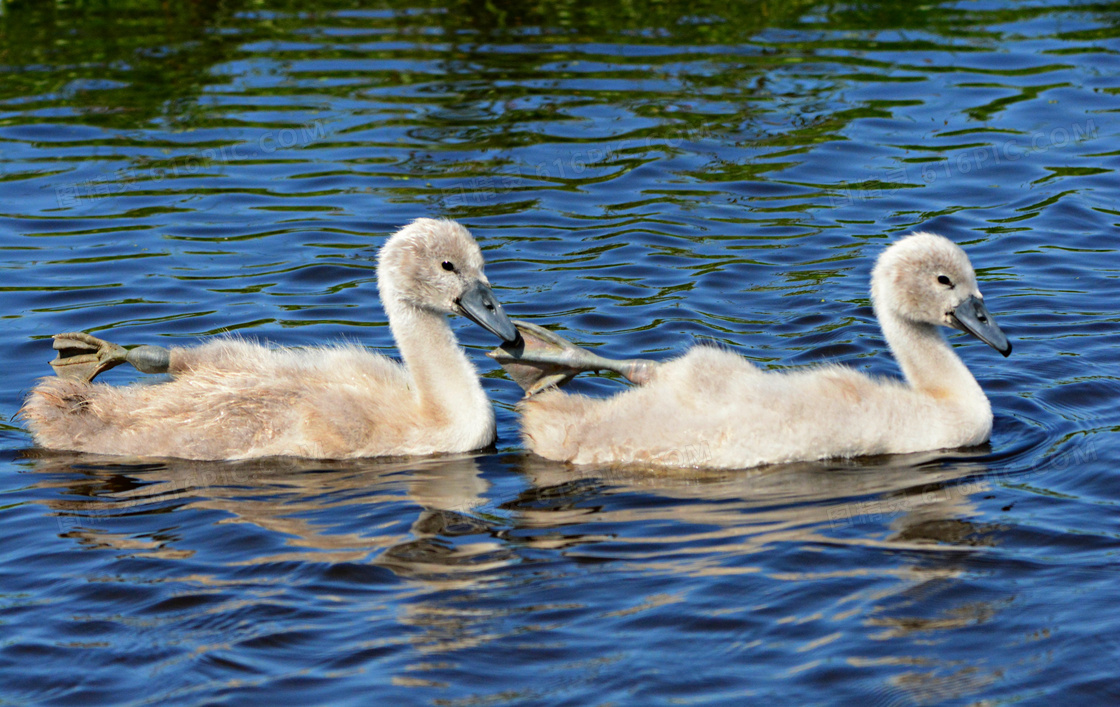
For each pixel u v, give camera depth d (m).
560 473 13.23
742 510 12.03
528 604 10.22
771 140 23.25
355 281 18.39
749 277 18.31
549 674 9.31
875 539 11.24
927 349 14.27
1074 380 14.98
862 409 13.45
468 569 10.81
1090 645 9.51
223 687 9.23
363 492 12.64
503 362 14.39
